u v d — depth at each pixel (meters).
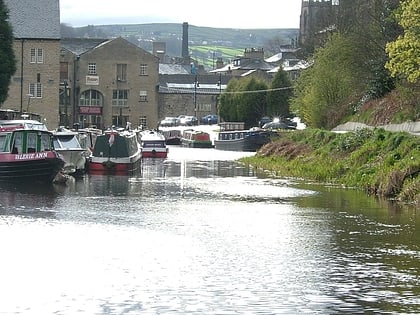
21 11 116.69
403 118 72.19
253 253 30.20
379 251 30.73
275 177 66.75
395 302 23.28
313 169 66.00
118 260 28.70
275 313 22.19
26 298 23.55
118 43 147.50
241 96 149.12
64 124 131.25
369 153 60.19
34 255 29.39
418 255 29.97
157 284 25.20
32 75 115.12
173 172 73.00
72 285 25.03
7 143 57.03
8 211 41.28
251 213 41.69
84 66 146.38
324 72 89.81
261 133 113.19
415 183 47.62
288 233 34.94
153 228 36.06
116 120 148.50
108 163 71.88
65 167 64.75
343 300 23.47
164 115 191.50
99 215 40.25
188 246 31.55
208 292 24.30
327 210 42.97
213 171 74.12
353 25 94.38
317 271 27.11
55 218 38.81
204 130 153.25
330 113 89.88
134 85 148.88
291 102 113.88
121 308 22.62
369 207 44.19
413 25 55.19
